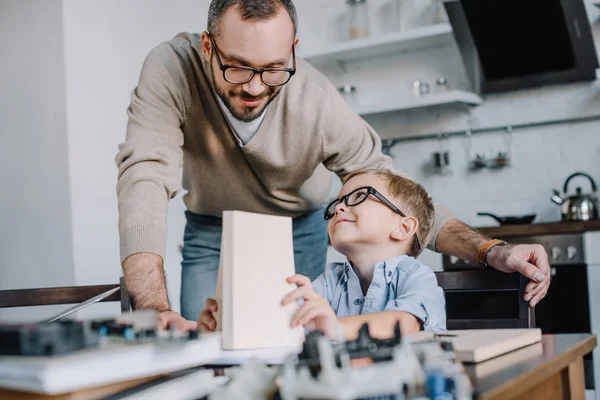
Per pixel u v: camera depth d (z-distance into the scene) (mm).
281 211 1974
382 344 660
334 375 508
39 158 3299
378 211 1397
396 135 3732
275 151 1746
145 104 1599
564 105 3377
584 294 2861
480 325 1497
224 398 567
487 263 1497
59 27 3240
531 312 1412
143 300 1267
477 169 3549
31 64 3324
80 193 3248
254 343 923
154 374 686
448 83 3594
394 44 3537
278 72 1426
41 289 1662
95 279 3293
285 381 529
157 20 3742
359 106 3570
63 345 557
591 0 3086
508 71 3400
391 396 515
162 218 1377
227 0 1373
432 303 1217
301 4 3932
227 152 1793
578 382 976
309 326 998
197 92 1688
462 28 3357
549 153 3404
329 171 2012
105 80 3416
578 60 3252
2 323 595
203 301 2002
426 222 1491
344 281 1445
